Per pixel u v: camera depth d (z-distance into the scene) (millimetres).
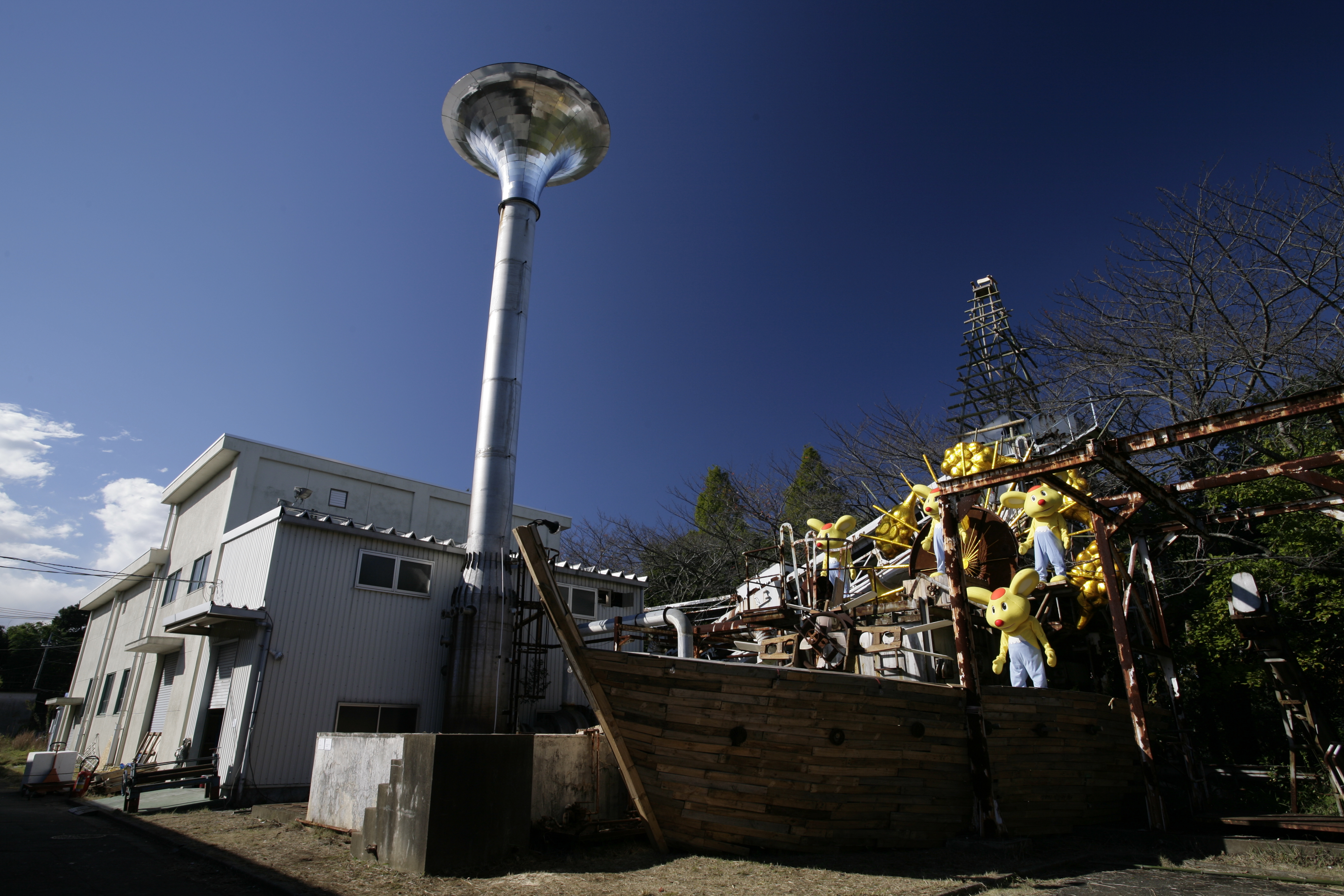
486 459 17406
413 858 7422
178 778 13984
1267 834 8961
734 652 17156
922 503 14688
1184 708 12078
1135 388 18188
